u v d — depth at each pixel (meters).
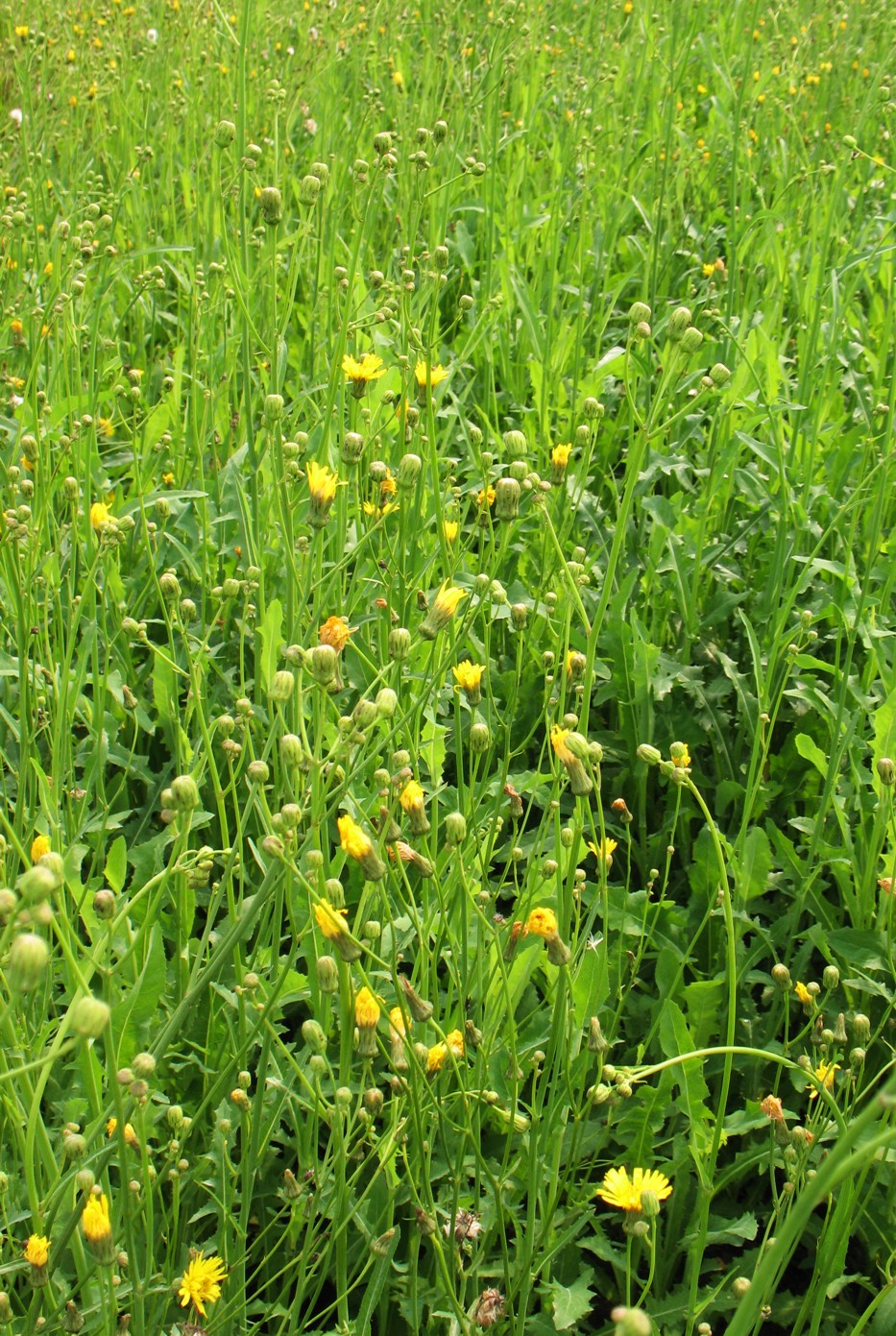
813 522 3.30
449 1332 1.86
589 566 3.03
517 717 2.96
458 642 2.04
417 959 1.95
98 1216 1.43
